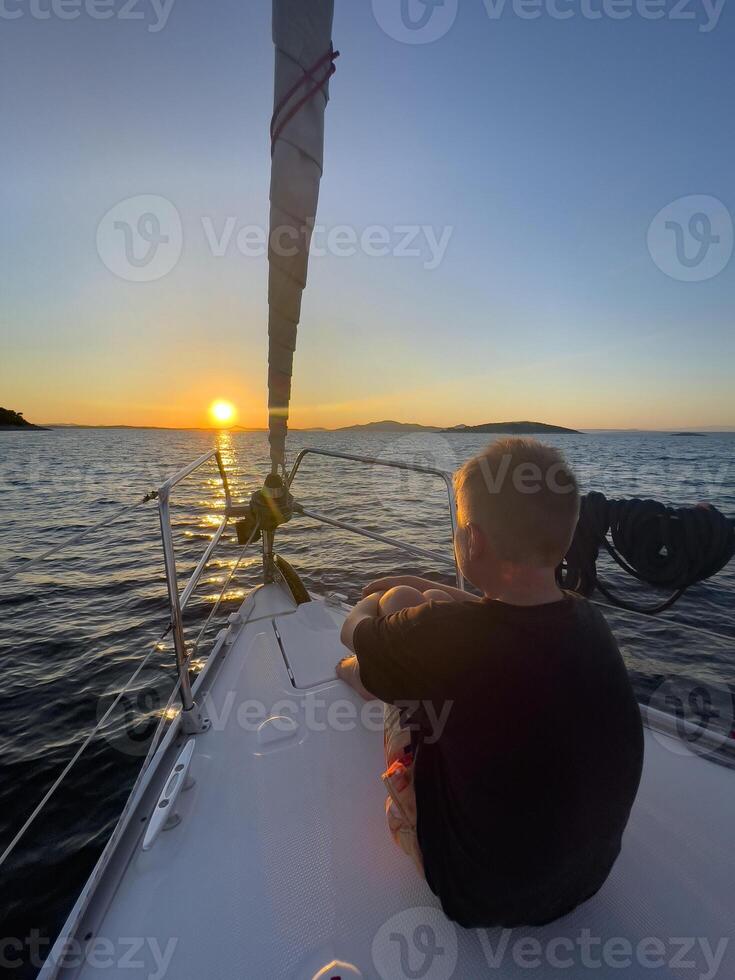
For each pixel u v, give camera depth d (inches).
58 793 122.0
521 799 33.9
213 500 603.2
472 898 38.0
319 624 101.3
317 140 54.7
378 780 60.9
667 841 51.6
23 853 106.8
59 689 166.6
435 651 35.4
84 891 45.5
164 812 54.6
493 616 35.0
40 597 263.7
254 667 86.0
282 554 308.2
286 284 64.2
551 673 33.3
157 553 355.9
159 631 214.7
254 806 57.4
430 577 247.8
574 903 41.2
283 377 84.5
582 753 33.2
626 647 157.5
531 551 35.0
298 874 49.0
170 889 47.9
